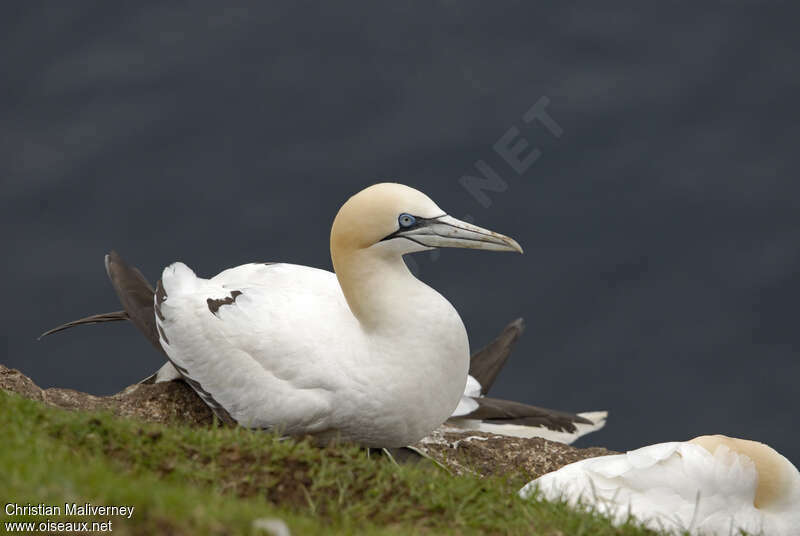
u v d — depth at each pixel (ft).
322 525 23.80
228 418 32.27
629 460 27.58
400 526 24.13
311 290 33.19
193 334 32.48
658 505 26.73
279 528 20.57
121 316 37.81
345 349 30.66
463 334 31.04
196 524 20.06
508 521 24.90
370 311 30.81
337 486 25.20
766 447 28.63
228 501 22.26
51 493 20.27
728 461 27.50
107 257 37.45
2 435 23.32
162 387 35.17
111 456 24.81
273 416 30.86
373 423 30.81
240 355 31.48
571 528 24.56
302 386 30.60
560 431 39.81
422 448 35.01
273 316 31.65
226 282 35.14
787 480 28.14
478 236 30.35
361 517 24.36
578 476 27.58
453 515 24.84
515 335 42.16
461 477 27.63
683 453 27.45
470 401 38.93
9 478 20.56
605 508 26.30
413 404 30.60
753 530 26.94
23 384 32.65
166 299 33.81
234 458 25.38
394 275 30.96
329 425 30.86
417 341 30.37
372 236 30.48
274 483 24.88
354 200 30.71
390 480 25.75
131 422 26.25
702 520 26.63
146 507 20.22
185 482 24.35
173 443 25.41
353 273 30.91
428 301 30.73
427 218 30.53
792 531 27.91
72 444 24.73
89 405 33.53
